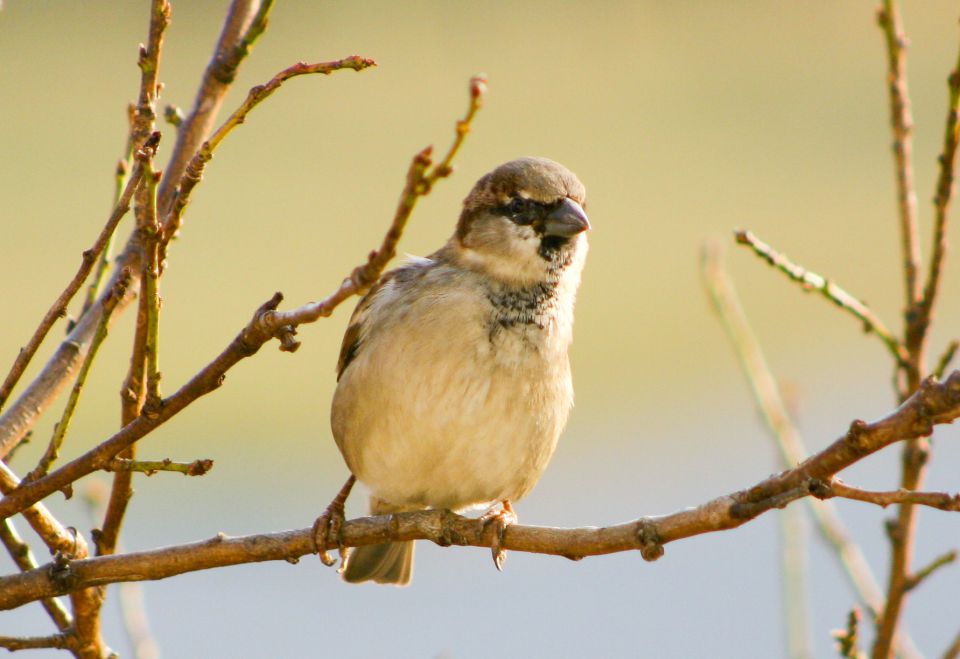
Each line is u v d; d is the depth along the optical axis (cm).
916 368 495
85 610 457
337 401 611
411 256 628
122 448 405
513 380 584
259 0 545
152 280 388
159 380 397
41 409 486
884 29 512
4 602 428
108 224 409
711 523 375
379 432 588
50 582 429
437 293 588
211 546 446
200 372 395
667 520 391
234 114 391
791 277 488
